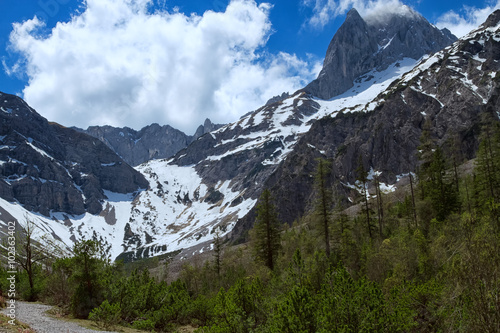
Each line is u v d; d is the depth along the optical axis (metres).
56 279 41.16
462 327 13.52
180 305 41.69
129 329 31.44
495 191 60.19
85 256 35.00
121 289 36.50
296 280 30.72
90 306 34.00
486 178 60.78
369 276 39.84
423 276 30.16
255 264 70.81
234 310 29.11
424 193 76.25
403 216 80.62
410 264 33.31
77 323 29.52
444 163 73.31
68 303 38.28
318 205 67.38
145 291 40.03
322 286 20.80
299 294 20.12
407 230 54.44
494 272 12.27
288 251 72.38
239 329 27.70
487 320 12.05
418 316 20.31
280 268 59.88
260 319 29.84
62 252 52.03
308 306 19.67
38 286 45.62
